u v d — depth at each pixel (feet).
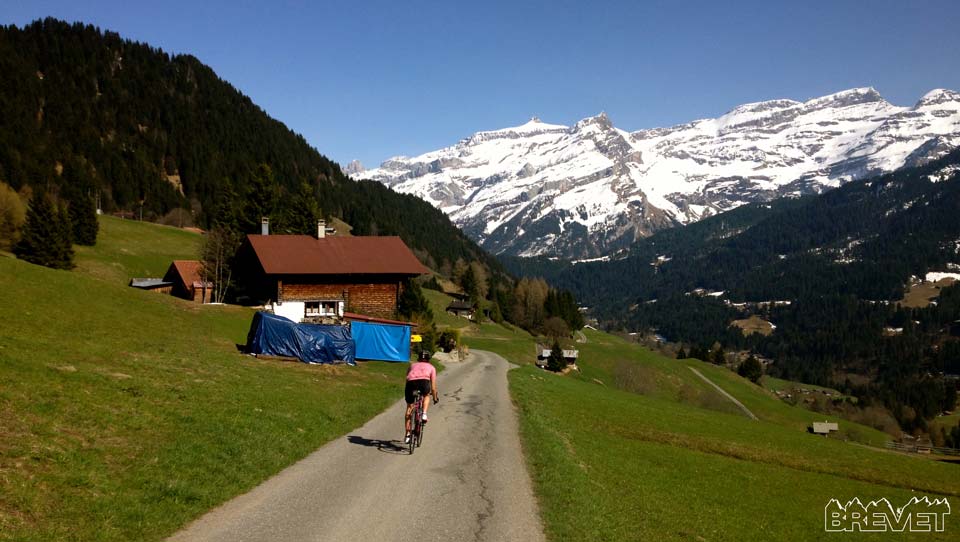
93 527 31.30
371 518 37.65
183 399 61.67
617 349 507.71
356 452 55.47
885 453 169.99
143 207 603.67
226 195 377.09
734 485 92.48
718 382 472.85
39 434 41.27
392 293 229.04
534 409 105.60
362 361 156.66
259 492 41.24
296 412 67.92
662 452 107.24
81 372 60.49
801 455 135.95
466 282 572.92
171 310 158.92
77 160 608.60
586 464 74.18
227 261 270.26
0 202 280.31
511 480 50.96
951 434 514.27
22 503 31.63
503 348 388.98
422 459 55.21
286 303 213.05
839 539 74.79
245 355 121.60
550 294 630.33
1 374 51.34
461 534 36.52
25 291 120.47
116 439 44.96
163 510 34.94
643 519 56.54
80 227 318.45
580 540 39.09
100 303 135.64
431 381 58.29
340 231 633.61
